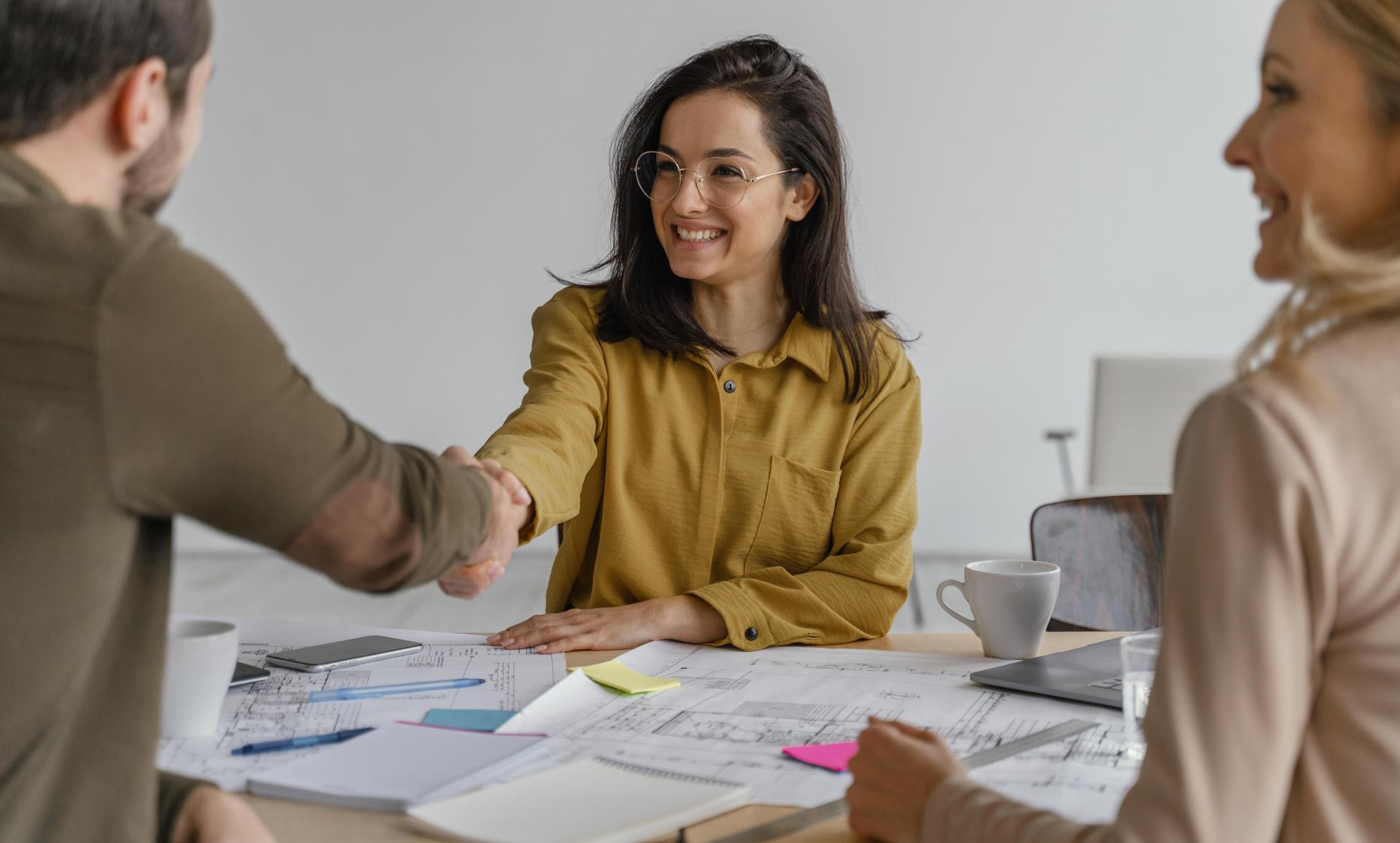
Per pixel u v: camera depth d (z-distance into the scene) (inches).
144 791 31.4
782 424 66.7
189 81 32.3
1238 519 27.4
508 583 203.2
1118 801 36.4
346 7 210.2
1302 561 27.3
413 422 218.4
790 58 66.1
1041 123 206.5
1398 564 27.3
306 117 212.7
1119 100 205.3
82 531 28.9
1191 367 155.8
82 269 28.8
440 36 210.7
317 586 199.2
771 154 63.7
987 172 208.1
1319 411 27.5
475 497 37.6
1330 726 28.0
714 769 39.5
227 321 30.0
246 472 30.6
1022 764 39.7
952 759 34.1
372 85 211.9
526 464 55.4
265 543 32.4
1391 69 27.9
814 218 66.4
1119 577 67.2
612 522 65.9
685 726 43.9
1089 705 46.0
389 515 33.4
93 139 31.1
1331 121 28.8
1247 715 27.1
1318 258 28.5
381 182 213.9
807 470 65.9
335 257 215.3
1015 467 213.0
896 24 206.1
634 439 66.9
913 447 66.9
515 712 45.2
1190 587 27.8
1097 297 209.0
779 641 56.9
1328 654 28.1
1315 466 27.0
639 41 209.5
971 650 56.7
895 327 71.7
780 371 67.5
